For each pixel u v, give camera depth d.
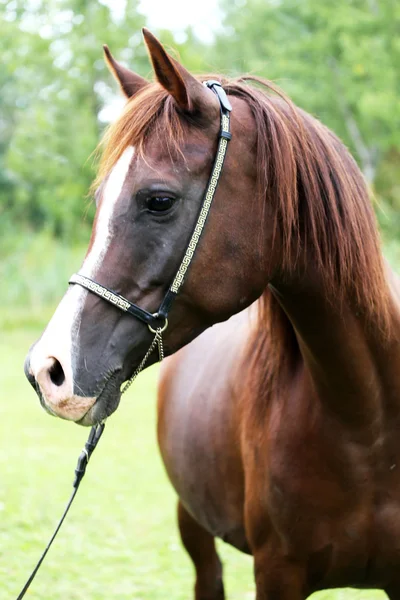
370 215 2.00
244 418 2.30
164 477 5.84
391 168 19.31
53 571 3.96
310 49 15.69
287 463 2.11
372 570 2.18
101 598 3.65
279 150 1.84
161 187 1.73
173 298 1.78
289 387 2.17
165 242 1.75
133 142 1.77
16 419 7.96
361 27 15.06
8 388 9.55
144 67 14.67
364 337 1.98
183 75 1.75
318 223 1.91
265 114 1.87
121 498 5.28
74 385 1.67
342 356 1.98
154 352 1.83
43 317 15.00
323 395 2.03
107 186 1.77
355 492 2.08
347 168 2.00
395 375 2.05
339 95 15.98
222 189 1.80
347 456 2.05
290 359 2.19
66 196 15.98
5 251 19.44
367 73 15.15
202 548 3.04
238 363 2.46
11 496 5.28
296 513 2.11
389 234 14.33
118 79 2.07
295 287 1.96
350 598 3.75
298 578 2.18
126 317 1.76
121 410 8.46
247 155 1.84
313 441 2.08
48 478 5.78
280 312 2.16
